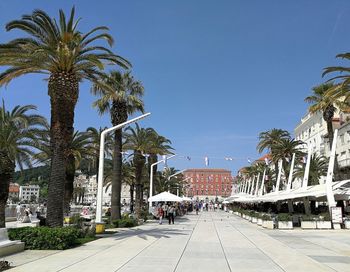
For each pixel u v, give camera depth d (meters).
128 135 45.88
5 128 30.09
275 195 40.69
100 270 11.12
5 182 27.41
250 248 16.62
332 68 24.91
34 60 19.36
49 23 19.72
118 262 12.59
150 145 46.34
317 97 41.59
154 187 70.19
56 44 19.91
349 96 24.64
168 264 12.23
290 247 17.11
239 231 26.44
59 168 19.34
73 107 20.14
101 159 24.52
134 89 34.38
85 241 18.81
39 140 32.47
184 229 27.89
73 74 20.22
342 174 54.81
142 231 25.75
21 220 39.03
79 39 20.22
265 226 29.91
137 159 45.69
